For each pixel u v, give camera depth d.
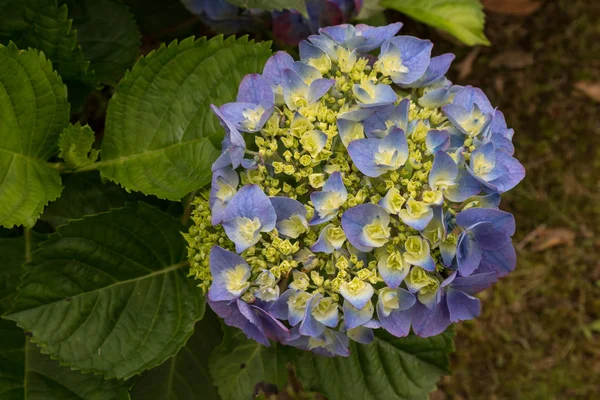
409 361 0.59
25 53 0.52
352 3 0.61
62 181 0.58
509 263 0.49
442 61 0.51
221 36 0.55
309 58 0.51
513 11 0.84
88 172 0.59
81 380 0.57
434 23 0.67
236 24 0.65
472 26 0.67
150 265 0.56
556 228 0.87
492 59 0.85
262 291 0.47
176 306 0.56
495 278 0.49
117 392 0.57
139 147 0.56
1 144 0.53
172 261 0.56
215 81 0.56
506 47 0.85
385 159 0.48
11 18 0.55
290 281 0.50
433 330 0.50
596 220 0.87
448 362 0.58
